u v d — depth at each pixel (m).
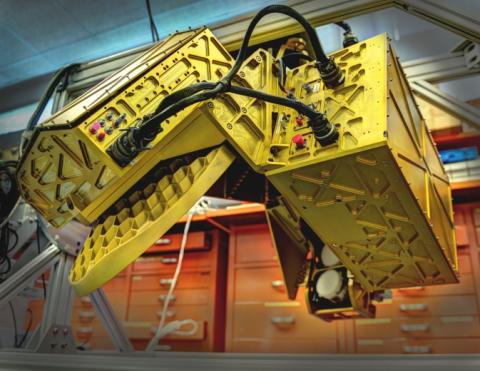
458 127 3.38
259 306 3.76
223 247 4.27
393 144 1.52
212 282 4.00
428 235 1.75
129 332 4.11
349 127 1.56
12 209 2.66
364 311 2.29
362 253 1.95
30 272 2.41
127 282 4.30
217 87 1.44
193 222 4.03
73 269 1.78
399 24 3.09
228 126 1.63
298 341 3.55
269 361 1.21
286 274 2.48
